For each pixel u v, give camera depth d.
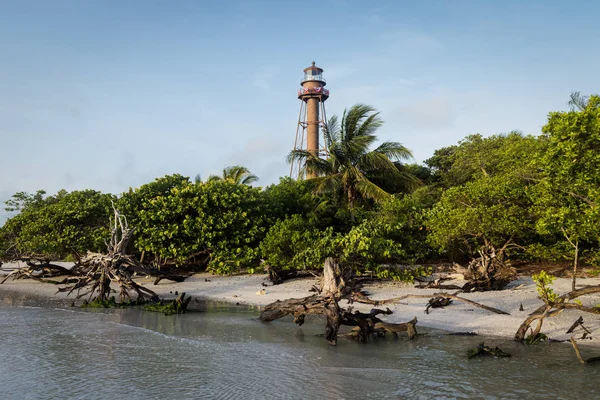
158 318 17.09
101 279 21.11
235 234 28.30
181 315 17.67
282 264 23.80
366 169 34.53
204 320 16.58
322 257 21.16
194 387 9.19
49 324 15.98
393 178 35.16
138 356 11.52
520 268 25.09
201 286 25.53
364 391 8.81
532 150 25.25
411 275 21.06
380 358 11.15
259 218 29.20
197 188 28.91
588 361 10.30
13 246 33.34
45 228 30.33
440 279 21.12
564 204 14.31
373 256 20.75
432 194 31.77
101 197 31.47
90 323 16.12
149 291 21.28
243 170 45.22
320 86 61.31
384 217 24.92
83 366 10.66
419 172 39.94
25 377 9.90
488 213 20.31
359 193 34.31
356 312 13.47
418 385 9.07
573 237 13.25
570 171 11.99
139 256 32.34
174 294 23.52
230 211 28.30
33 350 12.20
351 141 33.50
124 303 21.03
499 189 20.56
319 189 32.72
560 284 19.97
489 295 18.23
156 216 27.69
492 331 13.41
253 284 25.23
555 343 12.06
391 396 8.53
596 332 12.60
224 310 18.83
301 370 10.21
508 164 26.39
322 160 34.81
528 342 12.08
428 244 23.77
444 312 15.98
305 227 25.41
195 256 30.19
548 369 9.93
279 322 16.14
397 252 20.75
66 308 20.11
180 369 10.40
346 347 12.34
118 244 21.70
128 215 28.70
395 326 13.01
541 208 18.41
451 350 11.71
